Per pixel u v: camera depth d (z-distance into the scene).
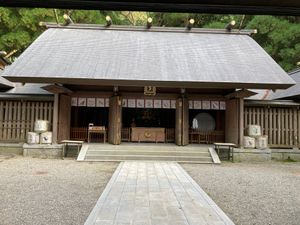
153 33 16.41
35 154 11.73
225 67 12.75
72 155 12.14
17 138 12.54
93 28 16.41
